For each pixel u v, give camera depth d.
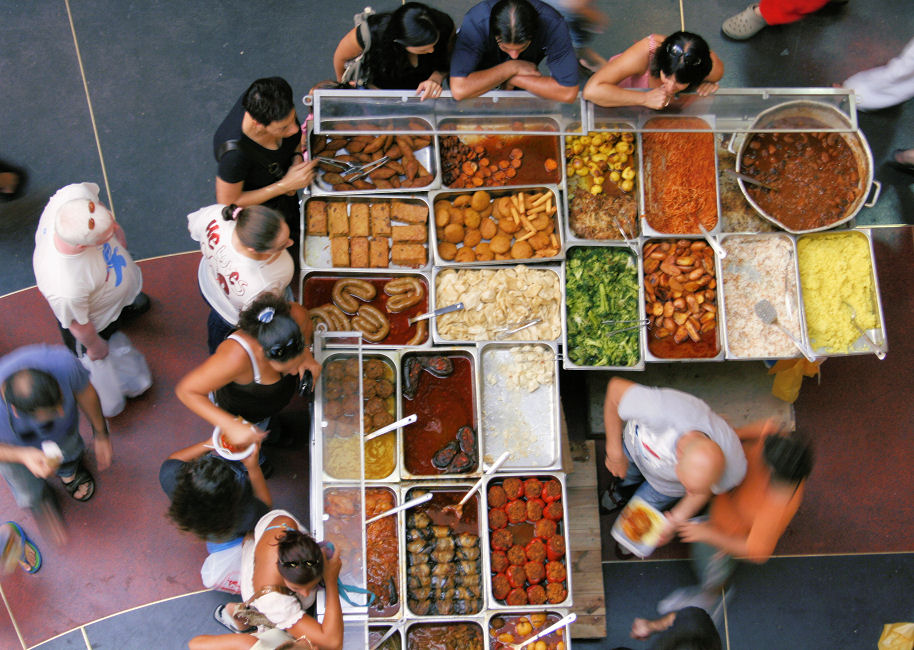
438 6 5.26
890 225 5.22
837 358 4.97
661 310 4.25
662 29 5.35
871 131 5.34
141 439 4.52
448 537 4.09
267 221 3.21
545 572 4.05
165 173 4.89
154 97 4.97
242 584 3.47
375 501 4.07
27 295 4.66
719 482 3.45
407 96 4.03
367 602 3.63
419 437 4.20
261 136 3.54
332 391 3.90
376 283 4.31
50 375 3.26
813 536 4.73
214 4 5.13
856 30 5.41
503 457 4.03
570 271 4.33
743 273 4.34
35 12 5.00
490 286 4.24
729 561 4.45
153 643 4.27
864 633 4.61
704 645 3.58
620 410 3.66
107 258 3.73
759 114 4.28
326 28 5.17
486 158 4.39
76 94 4.93
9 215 4.75
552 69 3.90
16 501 4.30
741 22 5.25
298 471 4.57
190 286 4.77
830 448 4.86
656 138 4.36
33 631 4.22
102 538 4.36
